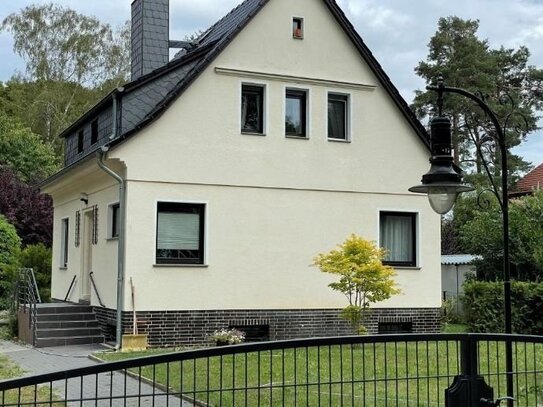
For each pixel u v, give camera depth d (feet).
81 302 67.46
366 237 64.64
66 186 73.15
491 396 20.74
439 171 26.40
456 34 140.67
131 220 56.59
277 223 61.52
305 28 63.93
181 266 57.88
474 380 20.57
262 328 60.90
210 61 59.82
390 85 66.18
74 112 155.43
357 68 65.57
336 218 63.72
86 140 73.20
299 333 61.36
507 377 24.14
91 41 158.92
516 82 145.07
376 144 65.77
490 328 69.31
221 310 58.90
